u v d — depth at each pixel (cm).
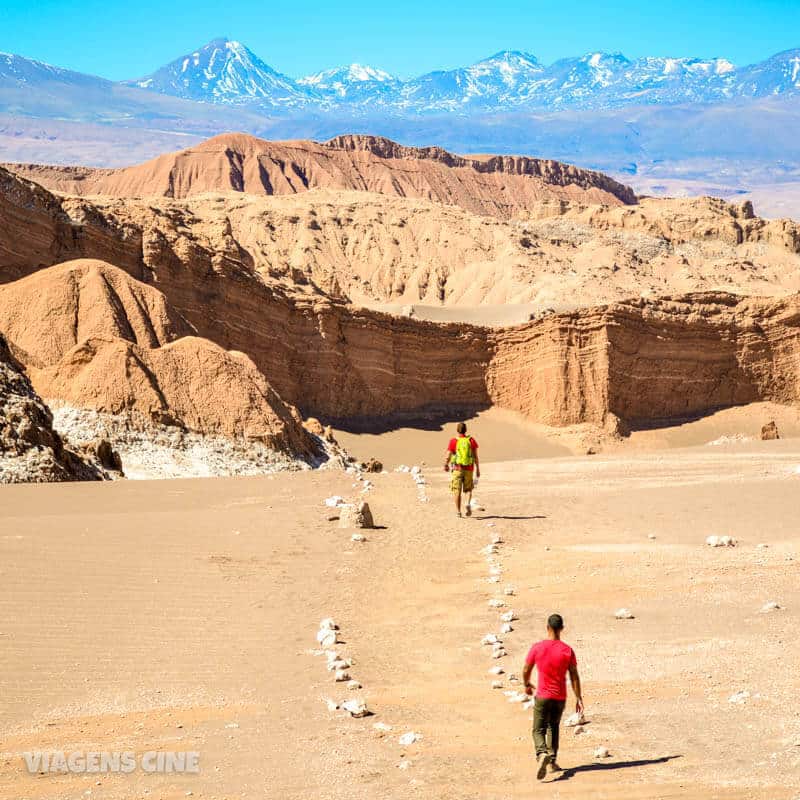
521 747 1166
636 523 2547
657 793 991
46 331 5894
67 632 1591
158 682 1414
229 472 5156
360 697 1370
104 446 4203
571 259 19762
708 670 1380
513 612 1772
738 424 10469
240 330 8519
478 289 18338
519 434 9825
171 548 2189
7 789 1067
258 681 1432
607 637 1580
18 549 2062
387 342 9825
